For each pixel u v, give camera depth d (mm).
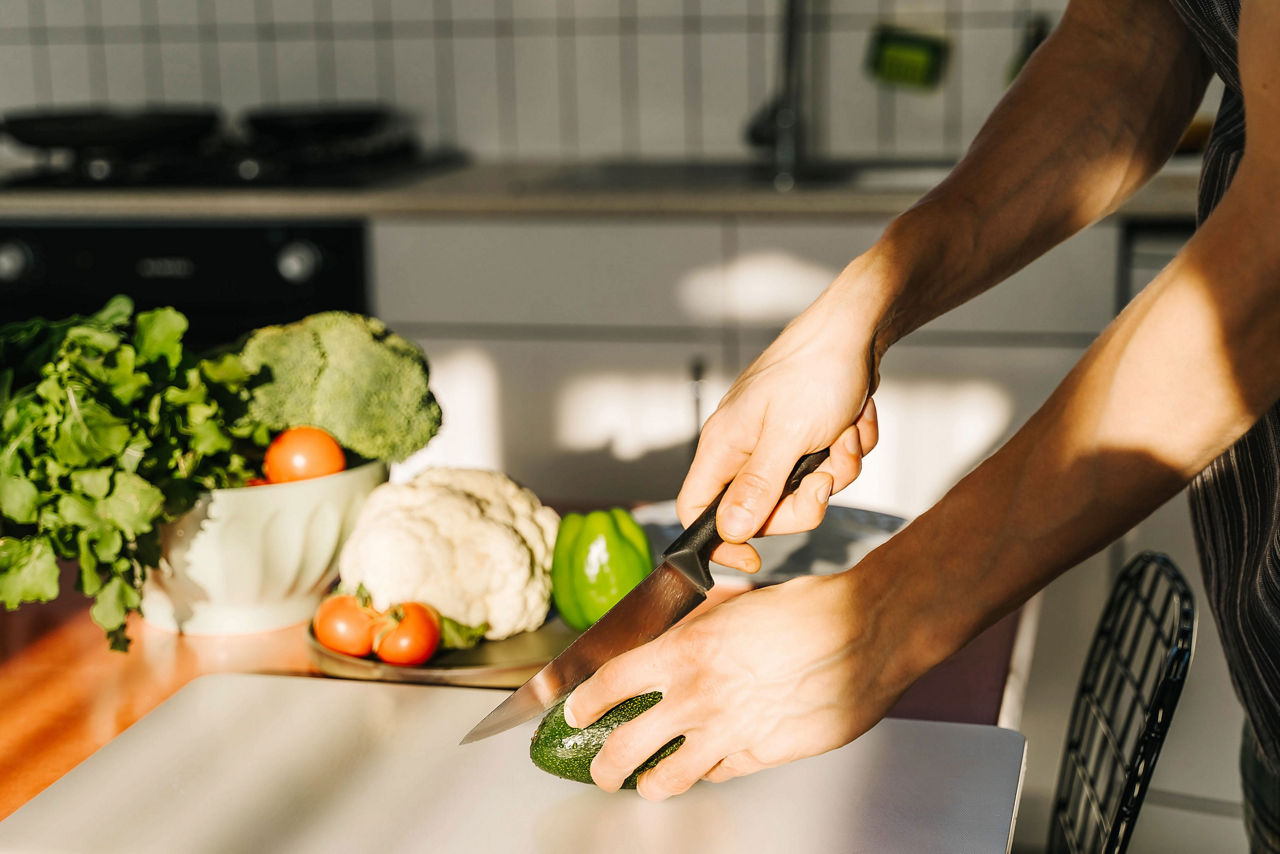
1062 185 795
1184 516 1677
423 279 2061
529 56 2551
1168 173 1933
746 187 2025
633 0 2480
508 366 2059
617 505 1108
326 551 892
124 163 2324
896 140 2451
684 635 595
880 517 1028
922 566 565
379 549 809
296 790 677
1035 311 1842
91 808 659
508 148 2605
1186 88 835
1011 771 683
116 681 815
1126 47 817
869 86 2434
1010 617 895
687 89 2506
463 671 793
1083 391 542
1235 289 502
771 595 596
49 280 2182
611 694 607
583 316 2016
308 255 2078
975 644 855
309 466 878
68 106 2746
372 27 2592
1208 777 1673
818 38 2430
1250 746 810
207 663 840
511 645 843
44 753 728
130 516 741
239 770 695
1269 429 675
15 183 2260
